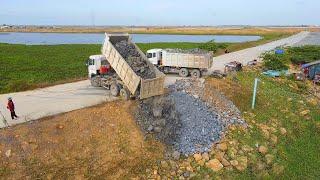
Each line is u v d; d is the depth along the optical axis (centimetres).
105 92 2958
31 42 13038
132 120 2217
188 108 2464
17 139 1941
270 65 4366
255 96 2952
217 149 2172
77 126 2117
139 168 1941
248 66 4403
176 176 1944
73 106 2511
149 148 2061
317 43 8744
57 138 1997
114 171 1886
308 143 2583
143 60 2678
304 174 2233
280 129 2617
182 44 9194
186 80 3033
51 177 1794
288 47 6606
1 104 2634
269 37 11888
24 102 2692
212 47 6425
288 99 3192
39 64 5453
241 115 2683
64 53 7288
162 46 8494
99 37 17138
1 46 8762
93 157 1925
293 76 4212
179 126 2266
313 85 4150
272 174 2136
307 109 3047
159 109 2309
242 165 2095
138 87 2409
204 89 2842
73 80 3588
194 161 2052
